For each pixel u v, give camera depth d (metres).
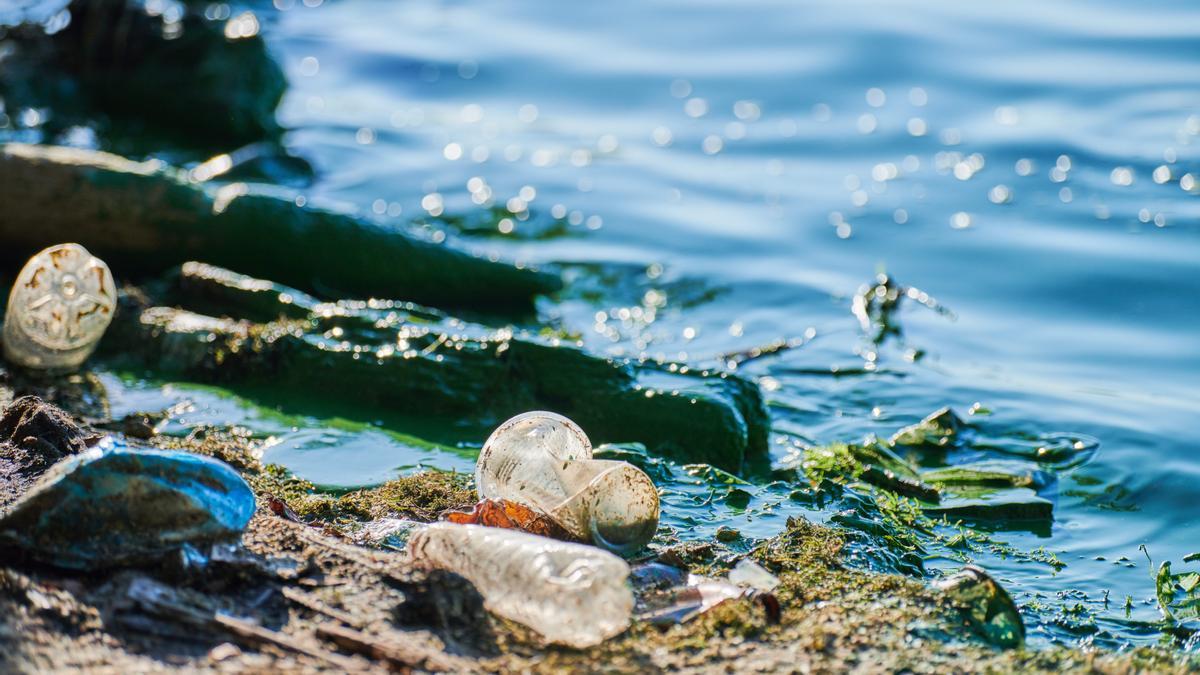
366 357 3.27
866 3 7.23
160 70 5.72
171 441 3.06
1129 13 6.89
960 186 5.10
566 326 3.86
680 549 2.77
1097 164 5.23
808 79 6.39
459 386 3.23
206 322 3.35
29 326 3.21
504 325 3.83
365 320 3.36
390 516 2.84
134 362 3.34
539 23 7.32
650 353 3.64
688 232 4.70
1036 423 3.33
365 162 5.39
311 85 6.44
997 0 7.18
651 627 2.57
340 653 2.48
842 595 2.65
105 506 2.55
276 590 2.56
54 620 2.48
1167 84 6.02
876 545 2.85
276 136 5.63
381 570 2.59
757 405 3.21
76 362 3.27
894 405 3.39
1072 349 3.72
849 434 3.28
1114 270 4.25
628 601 2.51
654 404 3.17
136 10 5.82
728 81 6.43
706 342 3.76
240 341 3.31
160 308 3.42
